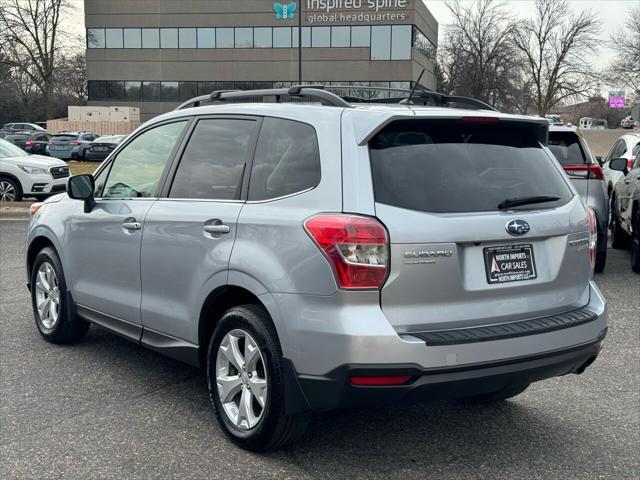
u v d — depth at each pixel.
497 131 3.80
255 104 4.07
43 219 5.62
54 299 5.62
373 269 3.16
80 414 4.26
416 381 3.16
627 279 8.79
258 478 3.47
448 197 3.40
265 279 3.47
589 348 3.69
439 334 3.25
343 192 3.29
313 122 3.60
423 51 65.44
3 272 8.77
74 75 73.81
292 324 3.34
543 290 3.65
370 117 3.41
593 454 3.83
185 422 4.15
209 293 3.87
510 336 3.34
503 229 3.45
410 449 3.84
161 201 4.38
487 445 3.91
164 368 5.15
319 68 61.75
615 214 11.23
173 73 64.25
